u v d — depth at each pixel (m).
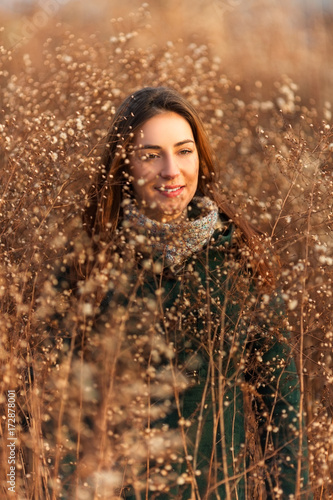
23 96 3.02
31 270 2.09
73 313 1.83
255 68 4.90
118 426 1.82
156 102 1.86
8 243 2.17
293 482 1.71
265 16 5.77
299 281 1.83
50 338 2.03
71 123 2.40
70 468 1.83
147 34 4.84
